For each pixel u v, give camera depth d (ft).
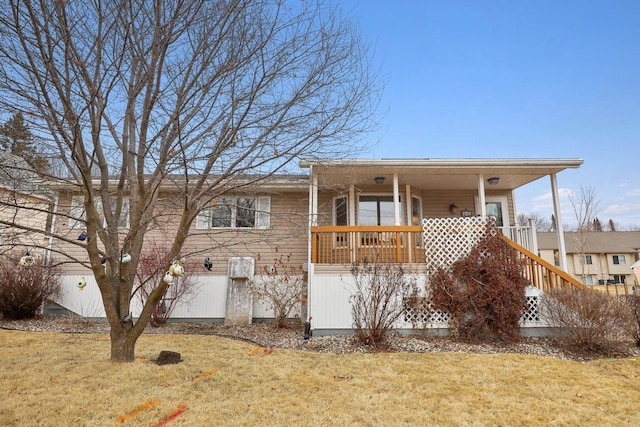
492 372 17.56
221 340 24.21
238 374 16.79
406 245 27.53
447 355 20.48
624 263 111.45
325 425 11.85
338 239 30.07
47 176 15.83
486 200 38.88
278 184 32.58
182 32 16.25
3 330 26.14
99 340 23.09
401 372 17.53
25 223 27.04
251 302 32.40
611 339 21.39
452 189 38.83
